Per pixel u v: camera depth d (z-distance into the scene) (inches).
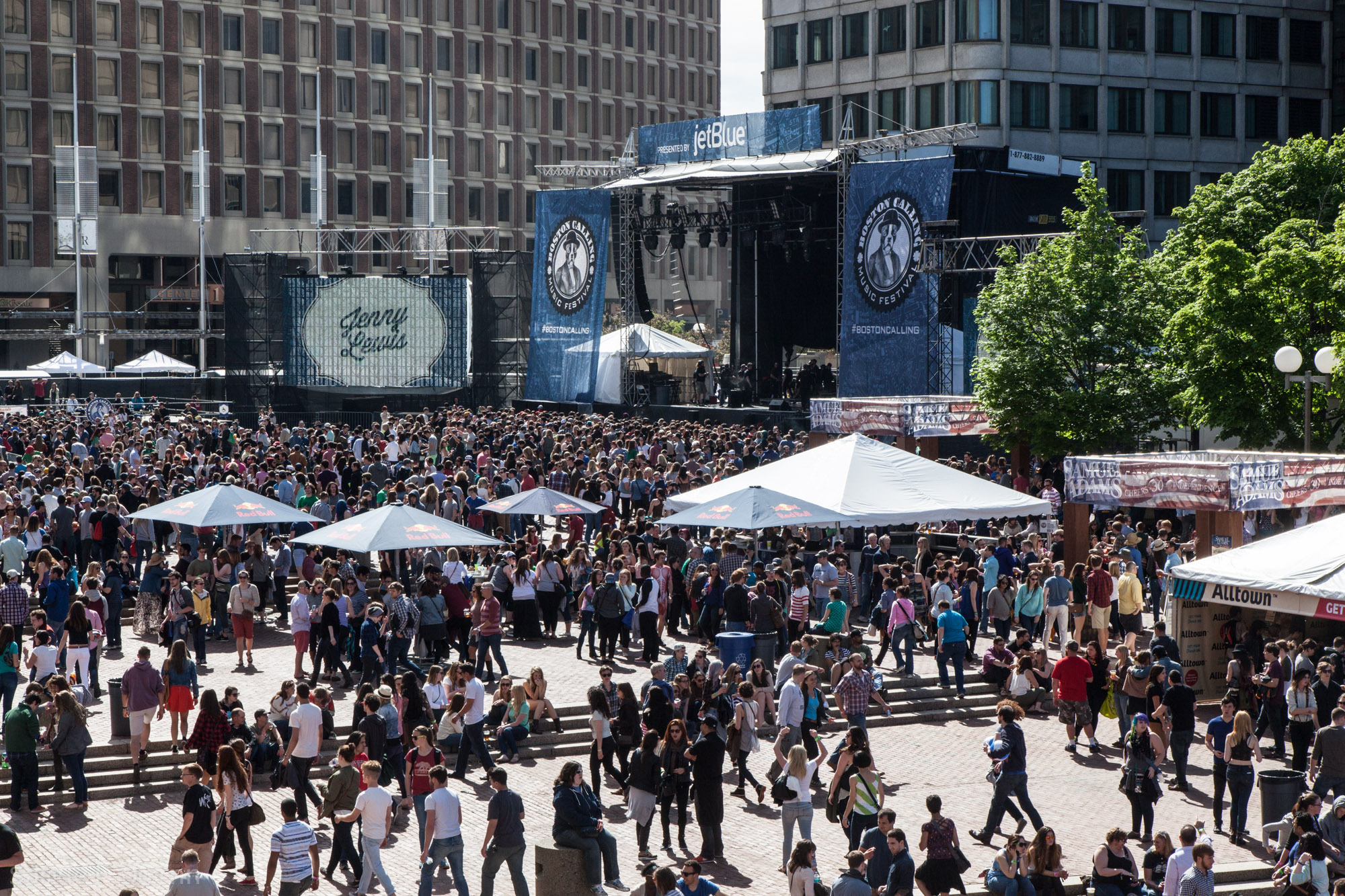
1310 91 3046.3
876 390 1996.8
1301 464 1147.9
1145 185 2923.2
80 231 3196.4
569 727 942.4
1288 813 730.2
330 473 1531.7
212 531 1291.8
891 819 635.5
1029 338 1632.6
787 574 1144.2
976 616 1101.7
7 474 1486.2
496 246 4621.1
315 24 4355.3
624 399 2613.2
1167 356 1620.3
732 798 837.2
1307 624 1033.5
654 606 1078.4
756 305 2694.4
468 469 1669.5
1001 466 1662.2
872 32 2940.5
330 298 2667.3
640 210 2640.3
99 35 4042.8
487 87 4692.4
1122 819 809.5
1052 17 2817.4
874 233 1982.0
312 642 1146.7
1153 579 1203.2
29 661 869.8
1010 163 2317.9
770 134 2164.1
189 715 929.5
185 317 3627.0
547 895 661.3
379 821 670.5
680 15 5285.4
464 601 1056.2
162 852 732.0
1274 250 1478.8
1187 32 2940.5
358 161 4446.4
